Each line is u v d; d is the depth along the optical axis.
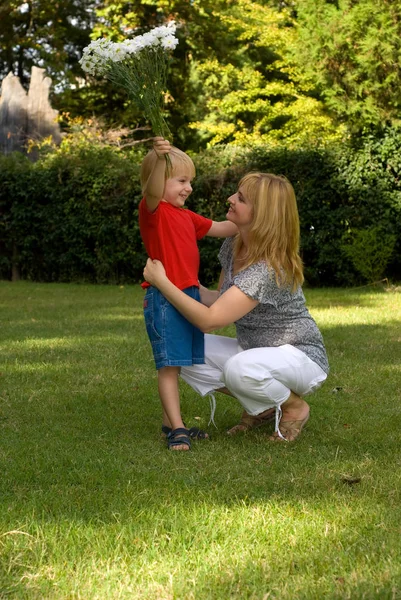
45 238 14.16
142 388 4.87
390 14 12.38
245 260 3.63
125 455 3.39
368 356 5.94
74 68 24.75
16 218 14.28
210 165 13.15
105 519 2.62
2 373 5.33
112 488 2.94
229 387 3.56
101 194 13.58
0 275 14.78
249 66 21.91
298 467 3.20
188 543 2.41
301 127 18.94
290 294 3.62
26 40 23.50
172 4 20.72
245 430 3.88
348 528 2.50
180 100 22.98
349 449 3.51
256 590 2.09
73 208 13.90
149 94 3.49
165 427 3.76
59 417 4.14
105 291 12.12
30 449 3.50
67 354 6.09
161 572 2.19
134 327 7.67
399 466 3.22
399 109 12.60
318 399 4.54
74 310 9.27
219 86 22.41
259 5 20.83
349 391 4.75
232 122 21.72
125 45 3.43
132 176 13.52
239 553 2.31
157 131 3.51
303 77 18.70
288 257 3.55
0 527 2.53
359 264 12.03
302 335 3.68
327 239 12.41
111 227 13.52
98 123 18.92
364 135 12.95
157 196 3.41
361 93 12.84
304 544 2.38
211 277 13.22
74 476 3.09
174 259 3.48
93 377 5.20
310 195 12.37
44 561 2.29
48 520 2.59
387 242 12.00
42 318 8.48
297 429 3.73
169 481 3.02
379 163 12.22
